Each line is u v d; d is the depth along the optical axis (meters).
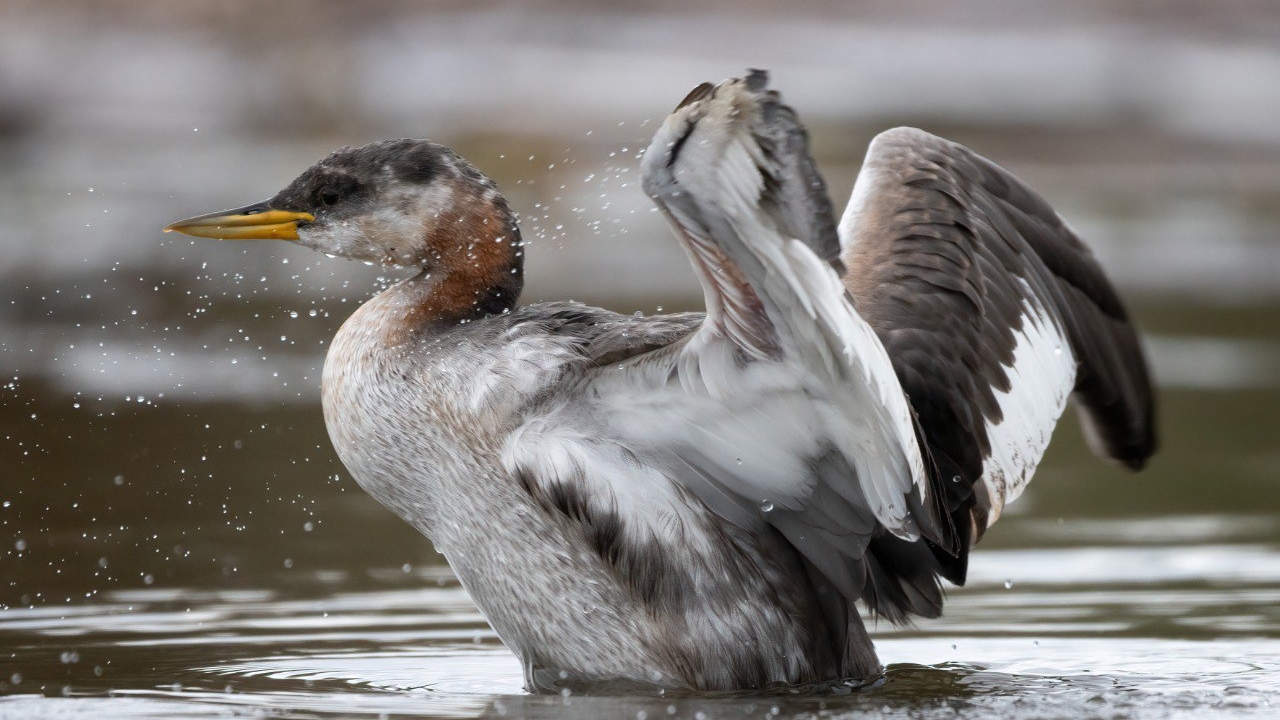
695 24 62.00
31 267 24.38
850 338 7.74
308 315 22.61
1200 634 10.73
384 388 9.70
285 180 33.09
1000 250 10.38
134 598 11.70
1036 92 53.22
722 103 7.45
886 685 9.44
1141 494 15.87
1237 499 15.48
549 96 45.81
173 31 47.69
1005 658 10.18
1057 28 66.94
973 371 9.80
